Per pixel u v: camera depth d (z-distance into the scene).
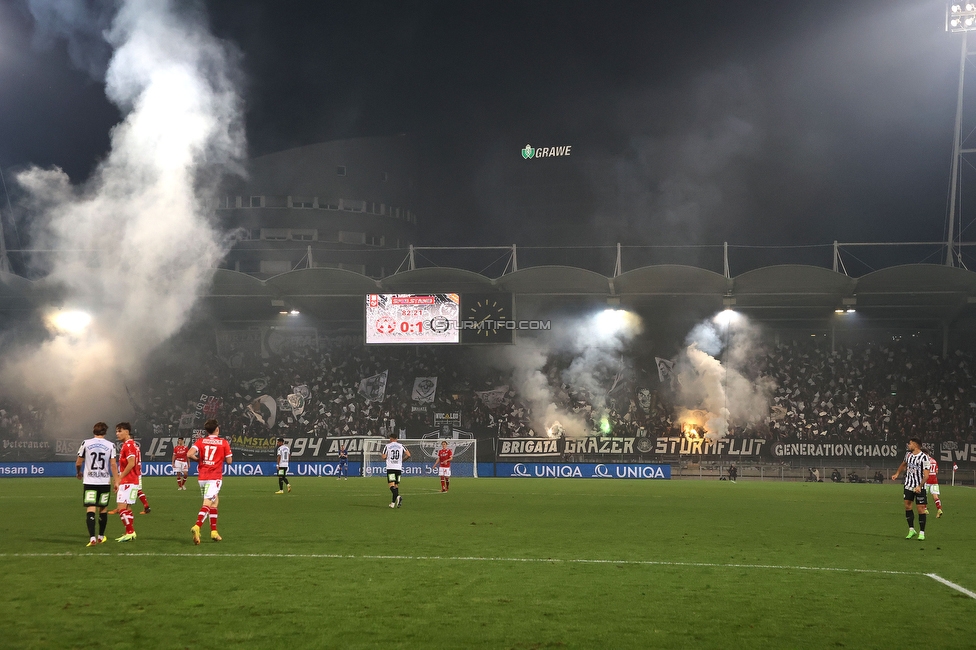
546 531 16.31
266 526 16.84
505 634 7.62
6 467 47.38
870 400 49.28
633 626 8.00
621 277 45.84
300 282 47.84
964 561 12.77
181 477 29.67
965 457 45.12
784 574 11.19
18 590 9.50
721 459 46.78
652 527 17.50
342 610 8.53
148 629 7.67
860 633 7.83
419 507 22.59
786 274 44.34
